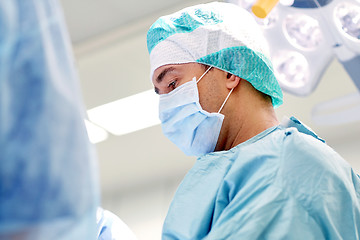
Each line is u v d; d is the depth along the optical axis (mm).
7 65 539
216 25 1304
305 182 904
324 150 991
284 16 1755
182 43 1298
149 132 4039
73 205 524
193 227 963
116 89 3707
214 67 1260
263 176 928
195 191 1027
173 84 1322
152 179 4457
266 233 828
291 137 1007
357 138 3332
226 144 1228
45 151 522
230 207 896
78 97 583
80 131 564
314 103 3264
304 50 1784
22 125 522
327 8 1669
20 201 496
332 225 851
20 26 567
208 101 1238
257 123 1185
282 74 1844
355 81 1690
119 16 3467
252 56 1252
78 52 3686
